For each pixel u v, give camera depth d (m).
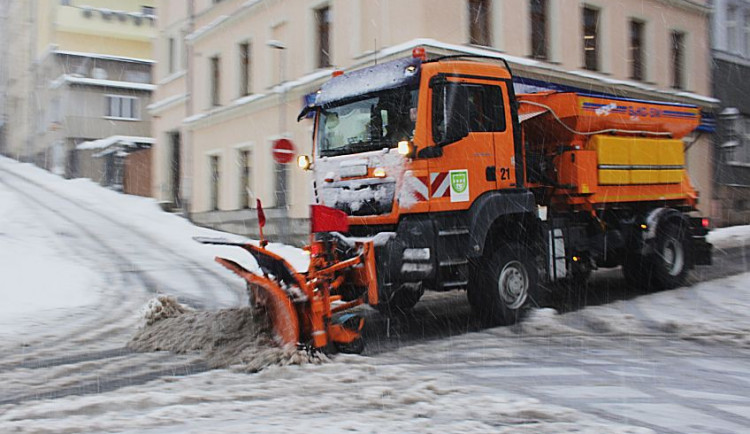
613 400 5.18
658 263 10.61
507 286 8.36
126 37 43.50
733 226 22.53
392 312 9.33
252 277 6.36
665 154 10.84
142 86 40.22
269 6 20.06
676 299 10.05
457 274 7.89
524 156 8.54
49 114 42.31
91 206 24.53
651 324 8.43
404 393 5.28
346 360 6.39
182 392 5.44
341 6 17.11
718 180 22.47
